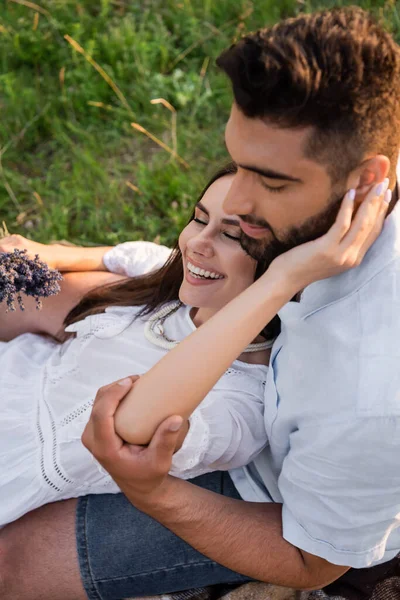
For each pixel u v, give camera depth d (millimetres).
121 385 1581
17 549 1947
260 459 1977
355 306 1495
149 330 2045
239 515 1756
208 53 3768
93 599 1971
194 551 1944
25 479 1897
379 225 1459
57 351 2230
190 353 1533
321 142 1269
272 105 1236
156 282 2158
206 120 3574
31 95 3666
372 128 1278
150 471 1550
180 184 3271
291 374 1654
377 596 2066
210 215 1788
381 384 1448
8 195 3418
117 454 1550
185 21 3842
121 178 3406
